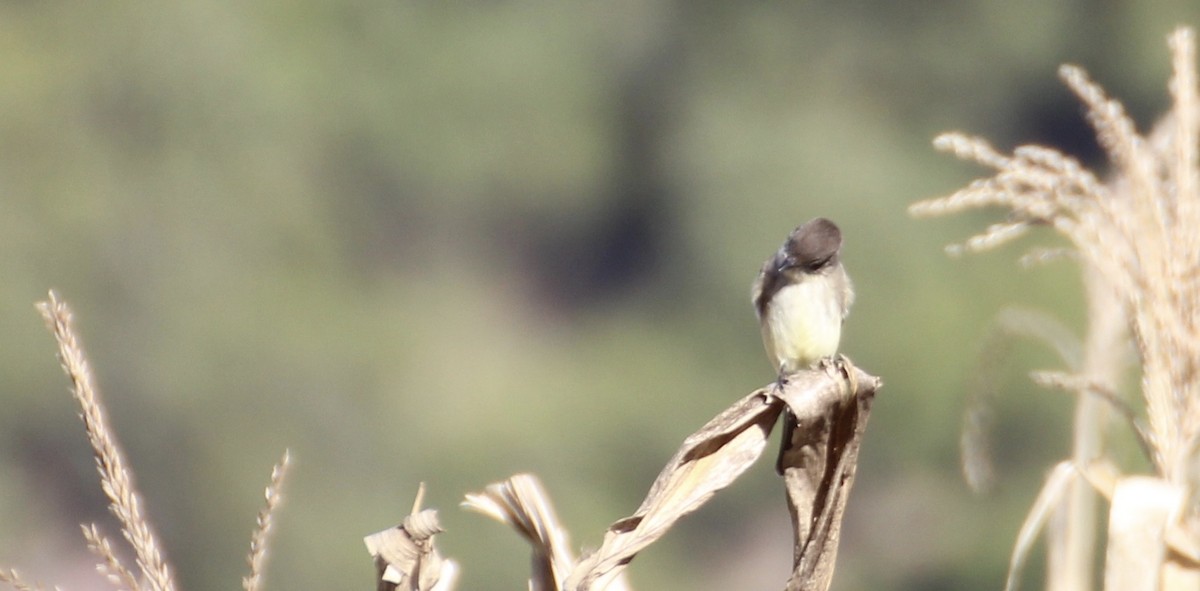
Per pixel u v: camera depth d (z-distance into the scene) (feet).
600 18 163.22
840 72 156.66
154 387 128.77
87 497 119.03
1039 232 106.11
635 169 158.92
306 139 147.64
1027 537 21.84
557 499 131.03
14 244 131.85
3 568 17.49
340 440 130.31
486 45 158.20
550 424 136.05
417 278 151.64
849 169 142.92
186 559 123.24
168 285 133.90
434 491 130.00
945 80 154.51
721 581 120.78
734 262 144.15
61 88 139.33
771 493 123.75
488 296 153.28
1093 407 26.23
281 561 122.52
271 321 134.00
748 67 157.28
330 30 152.97
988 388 28.66
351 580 123.03
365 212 151.43
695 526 123.24
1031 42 152.97
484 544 107.86
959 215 135.95
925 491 116.78
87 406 16.99
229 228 139.23
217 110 143.23
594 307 154.61
